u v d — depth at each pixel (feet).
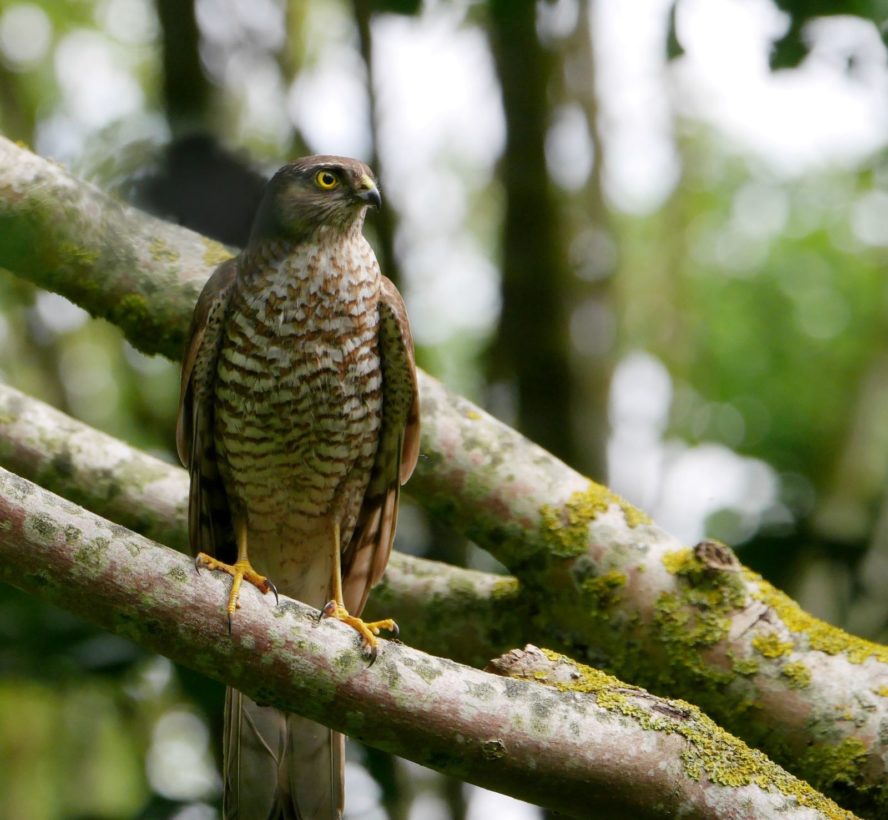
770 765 18.95
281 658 17.85
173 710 39.60
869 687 23.45
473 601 26.71
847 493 42.37
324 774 22.98
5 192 23.59
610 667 25.13
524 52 36.68
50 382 42.55
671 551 25.00
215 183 30.22
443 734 17.99
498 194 46.16
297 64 41.52
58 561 17.42
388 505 25.62
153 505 27.25
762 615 24.20
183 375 24.40
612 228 42.57
